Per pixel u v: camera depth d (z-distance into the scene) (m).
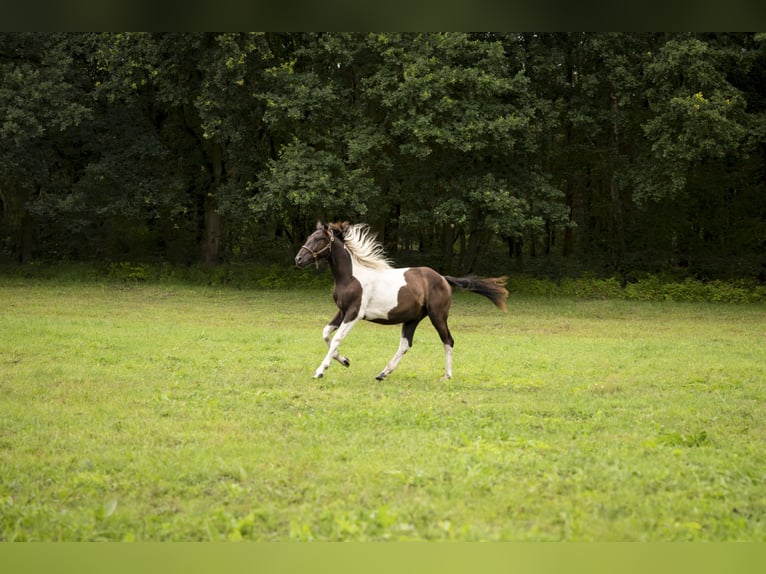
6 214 31.42
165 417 8.52
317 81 24.88
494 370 12.30
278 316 20.12
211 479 6.31
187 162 30.09
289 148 24.83
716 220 29.03
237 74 24.48
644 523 5.43
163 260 30.55
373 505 5.73
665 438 7.71
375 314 11.01
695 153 23.97
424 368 12.37
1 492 6.02
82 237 30.55
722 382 11.47
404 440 7.48
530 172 26.84
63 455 6.95
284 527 5.41
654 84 25.72
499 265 30.08
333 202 24.06
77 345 13.71
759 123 24.77
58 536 5.23
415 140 24.59
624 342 16.39
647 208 29.25
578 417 8.89
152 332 15.87
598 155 28.88
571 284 27.05
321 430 7.90
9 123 24.55
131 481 6.24
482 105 24.62
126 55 24.95
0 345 13.42
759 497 6.03
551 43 27.14
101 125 27.19
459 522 5.43
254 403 9.21
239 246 32.72
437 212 24.80
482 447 7.25
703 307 24.61
